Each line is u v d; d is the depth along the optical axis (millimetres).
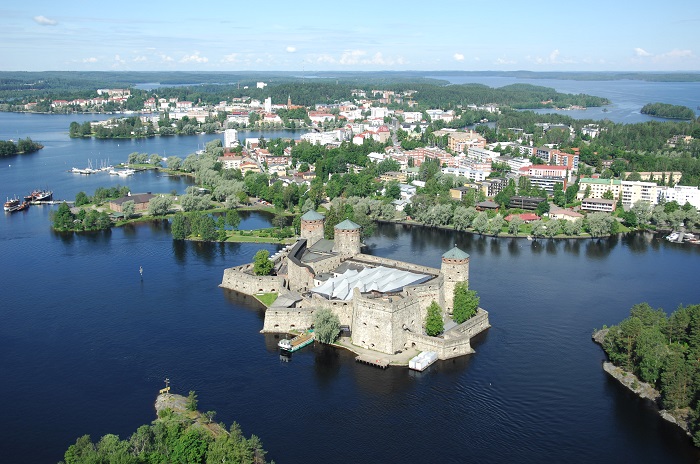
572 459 187500
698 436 189125
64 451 188000
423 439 196375
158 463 170000
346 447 191375
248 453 171250
